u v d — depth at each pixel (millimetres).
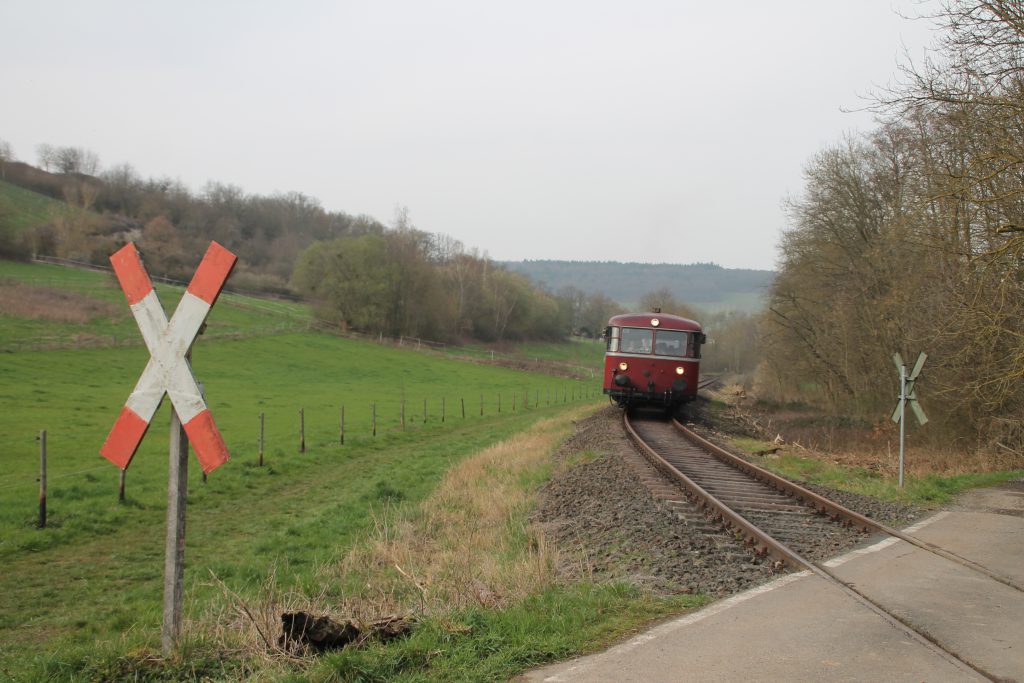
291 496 17953
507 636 5898
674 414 30938
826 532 10453
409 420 35781
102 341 47750
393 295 78688
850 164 37281
